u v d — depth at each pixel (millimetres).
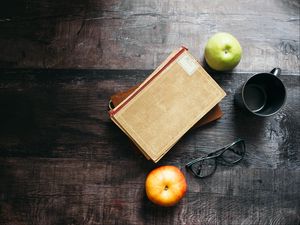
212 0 1132
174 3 1130
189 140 1105
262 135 1113
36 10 1133
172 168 1041
